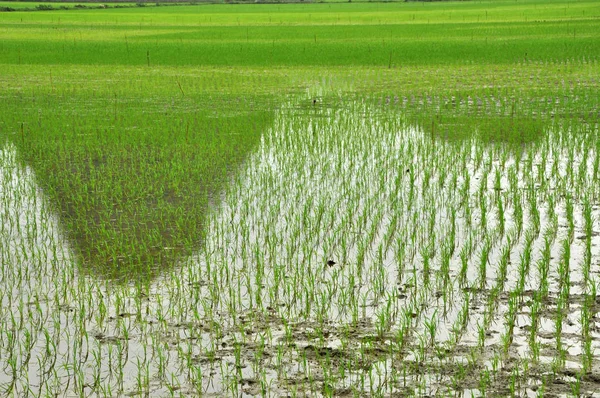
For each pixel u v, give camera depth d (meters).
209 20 60.00
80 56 29.94
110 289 6.26
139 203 9.02
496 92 17.61
